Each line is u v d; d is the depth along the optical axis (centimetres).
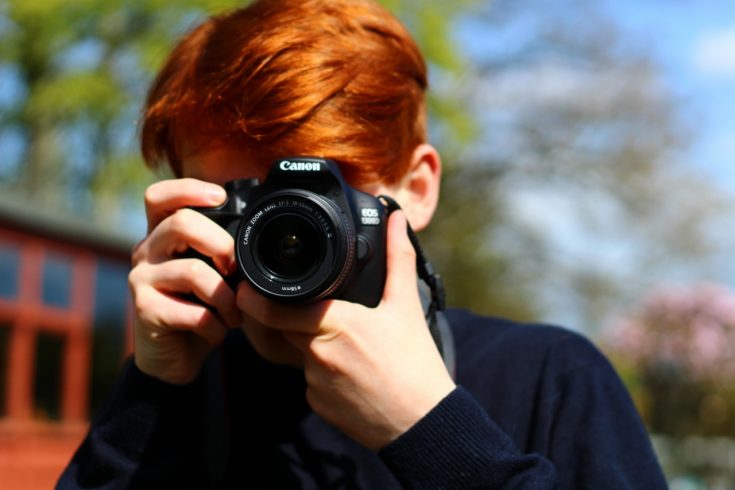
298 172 138
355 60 152
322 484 154
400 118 158
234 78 147
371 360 136
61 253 969
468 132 1656
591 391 151
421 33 1560
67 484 151
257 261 136
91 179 1656
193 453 157
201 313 150
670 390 1259
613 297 1961
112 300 1053
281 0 159
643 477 145
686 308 1238
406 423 135
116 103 1538
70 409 985
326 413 140
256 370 166
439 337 155
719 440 1246
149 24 1588
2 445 892
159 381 154
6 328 899
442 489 131
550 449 148
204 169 153
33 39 1587
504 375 157
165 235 151
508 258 2011
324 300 137
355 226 140
